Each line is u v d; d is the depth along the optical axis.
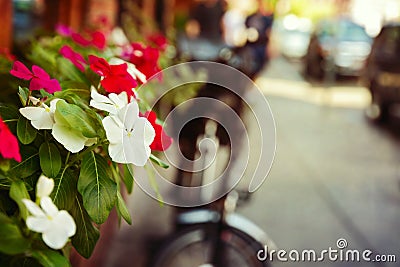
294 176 9.06
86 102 2.17
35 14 6.76
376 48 14.59
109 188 1.87
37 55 3.20
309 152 10.90
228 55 5.85
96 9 8.38
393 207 7.86
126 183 2.03
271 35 6.38
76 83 2.41
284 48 30.73
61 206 1.83
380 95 14.12
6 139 1.57
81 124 1.81
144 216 6.65
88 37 5.41
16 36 5.96
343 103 17.44
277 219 7.03
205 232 4.44
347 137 12.59
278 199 7.79
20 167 1.86
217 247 4.39
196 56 6.41
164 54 5.61
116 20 9.63
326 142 11.95
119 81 2.19
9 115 1.92
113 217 5.63
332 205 7.76
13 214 1.82
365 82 15.05
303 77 23.48
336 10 44.62
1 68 2.74
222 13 8.88
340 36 21.94
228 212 4.42
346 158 10.56
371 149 11.50
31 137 1.85
